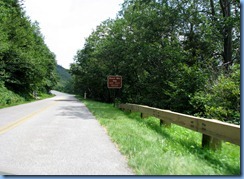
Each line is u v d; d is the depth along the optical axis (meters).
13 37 37.75
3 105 24.80
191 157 5.53
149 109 12.36
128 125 10.52
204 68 19.34
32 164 5.19
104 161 5.41
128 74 33.09
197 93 15.17
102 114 15.71
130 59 27.23
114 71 36.50
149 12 24.14
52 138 7.93
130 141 7.04
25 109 20.03
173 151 6.04
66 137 8.11
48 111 18.17
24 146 6.79
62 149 6.47
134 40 27.16
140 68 26.81
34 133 8.82
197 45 23.05
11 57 35.44
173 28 23.55
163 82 22.55
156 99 23.28
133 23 28.05
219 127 6.09
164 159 5.21
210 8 24.08
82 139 7.79
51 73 77.25
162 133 8.98
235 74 13.42
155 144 6.71
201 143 7.34
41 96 60.69
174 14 22.06
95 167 5.00
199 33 22.39
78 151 6.27
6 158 5.61
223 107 12.64
